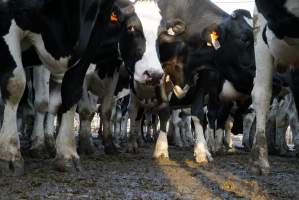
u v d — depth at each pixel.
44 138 4.33
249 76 5.30
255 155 3.68
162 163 4.41
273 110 6.07
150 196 3.12
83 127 4.88
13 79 3.33
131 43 4.42
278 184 3.50
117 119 7.27
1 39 3.32
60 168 3.62
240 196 3.15
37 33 3.42
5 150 3.34
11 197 2.97
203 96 4.86
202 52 5.11
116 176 3.65
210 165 4.41
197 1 5.52
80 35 3.53
